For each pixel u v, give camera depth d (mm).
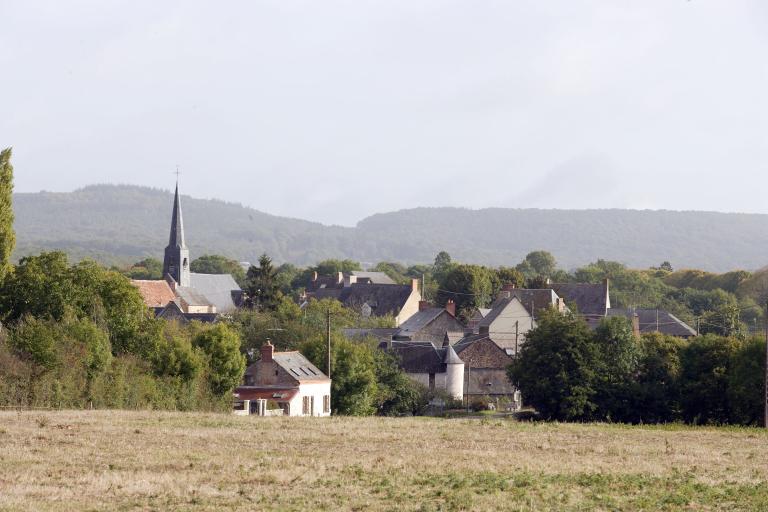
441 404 182375
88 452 64750
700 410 152125
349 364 161500
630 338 154125
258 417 101312
